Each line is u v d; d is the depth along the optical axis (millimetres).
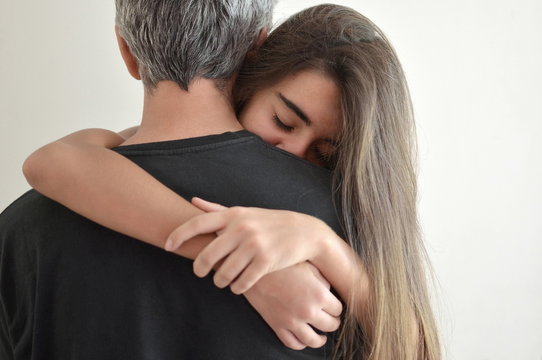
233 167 689
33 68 1232
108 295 644
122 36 729
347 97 774
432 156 1384
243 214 629
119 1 713
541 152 1423
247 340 656
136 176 659
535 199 1451
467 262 1466
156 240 635
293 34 814
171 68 687
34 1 1207
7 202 1286
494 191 1430
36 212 682
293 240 634
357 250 756
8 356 724
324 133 816
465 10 1334
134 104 1290
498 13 1344
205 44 681
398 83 810
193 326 651
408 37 1327
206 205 643
